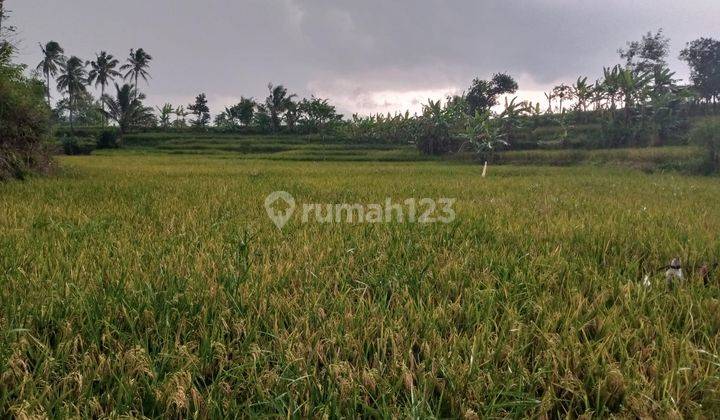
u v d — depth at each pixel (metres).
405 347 2.39
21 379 2.07
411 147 57.53
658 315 2.83
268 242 4.67
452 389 2.03
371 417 1.92
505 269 3.52
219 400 1.93
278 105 71.19
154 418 1.87
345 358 2.34
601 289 3.30
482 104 70.94
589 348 2.33
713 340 2.54
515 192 11.09
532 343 2.49
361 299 2.92
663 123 41.53
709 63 50.47
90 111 73.75
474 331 2.62
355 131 64.94
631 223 6.12
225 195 9.16
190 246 4.30
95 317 2.56
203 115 84.44
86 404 1.90
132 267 3.55
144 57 72.56
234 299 2.88
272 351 2.33
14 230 4.81
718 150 23.94
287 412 1.88
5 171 11.67
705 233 5.29
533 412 1.97
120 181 12.29
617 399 2.05
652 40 53.62
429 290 3.22
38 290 3.00
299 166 28.78
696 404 1.96
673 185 14.26
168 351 2.30
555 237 5.08
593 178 18.00
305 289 3.17
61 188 9.85
